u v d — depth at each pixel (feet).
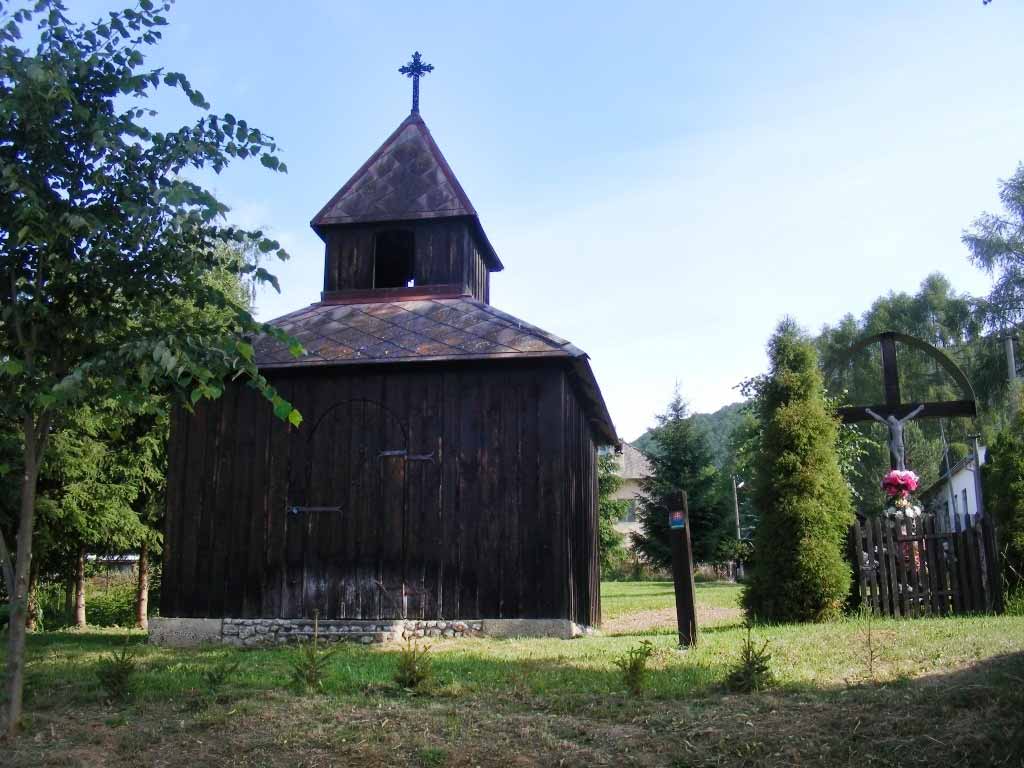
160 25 23.25
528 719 23.47
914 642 30.71
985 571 41.24
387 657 35.04
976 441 56.03
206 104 23.16
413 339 47.70
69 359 23.70
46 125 21.84
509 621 43.93
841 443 58.29
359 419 47.24
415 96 58.23
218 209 22.13
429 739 22.15
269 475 47.32
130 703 26.08
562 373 46.24
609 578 143.84
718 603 70.28
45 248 22.43
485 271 62.39
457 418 46.42
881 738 20.85
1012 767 19.34
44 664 35.58
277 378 48.29
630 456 192.54
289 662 34.30
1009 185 134.41
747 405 61.77
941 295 162.71
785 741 20.95
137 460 70.49
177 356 20.97
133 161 23.02
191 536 47.26
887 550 42.24
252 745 22.03
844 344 162.71
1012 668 24.94
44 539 62.95
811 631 34.94
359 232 55.72
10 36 21.72
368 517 46.16
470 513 45.37
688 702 24.48
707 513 121.49
